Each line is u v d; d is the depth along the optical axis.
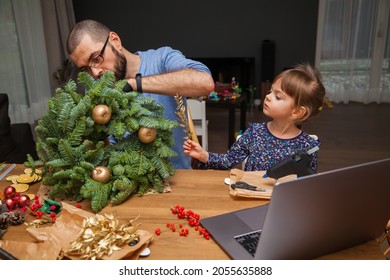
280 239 0.64
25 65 3.74
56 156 0.94
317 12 4.97
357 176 0.62
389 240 0.95
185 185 1.07
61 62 4.39
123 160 0.96
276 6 5.01
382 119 4.52
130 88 1.08
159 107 1.02
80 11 5.21
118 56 1.24
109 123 0.94
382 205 0.70
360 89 5.29
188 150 1.22
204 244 0.79
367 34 5.01
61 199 1.00
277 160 1.23
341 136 3.88
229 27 5.15
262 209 0.92
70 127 0.91
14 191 1.00
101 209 0.92
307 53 5.16
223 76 5.13
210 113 5.07
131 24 5.23
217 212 0.92
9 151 1.90
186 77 1.12
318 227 0.66
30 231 0.80
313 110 1.18
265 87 4.98
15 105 3.71
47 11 4.15
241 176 1.10
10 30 3.59
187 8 5.12
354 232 0.73
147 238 0.77
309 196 0.61
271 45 4.95
